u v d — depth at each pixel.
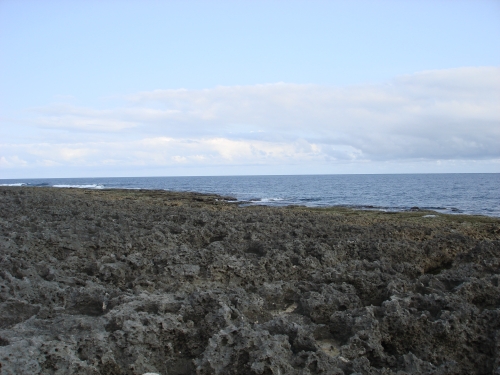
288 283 9.46
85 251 11.57
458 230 18.94
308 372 5.77
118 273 9.88
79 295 8.03
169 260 10.49
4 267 9.15
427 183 119.75
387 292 9.10
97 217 16.73
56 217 16.55
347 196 63.62
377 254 12.31
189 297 7.73
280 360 5.76
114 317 6.71
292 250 11.95
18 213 17.53
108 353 5.98
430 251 12.98
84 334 6.25
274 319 7.04
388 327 7.25
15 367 5.26
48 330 6.38
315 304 8.15
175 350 6.67
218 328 6.82
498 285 9.22
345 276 9.70
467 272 10.52
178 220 17.33
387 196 63.72
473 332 7.28
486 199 56.28
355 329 7.21
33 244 11.40
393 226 17.69
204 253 11.04
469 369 6.82
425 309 8.16
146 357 6.29
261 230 15.11
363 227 16.66
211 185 118.94
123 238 12.79
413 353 6.98
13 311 7.24
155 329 6.57
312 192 76.50
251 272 10.39
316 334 7.57
